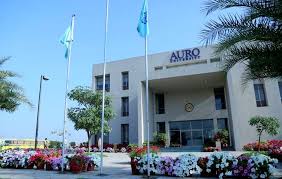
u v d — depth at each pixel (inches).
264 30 301.9
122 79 1243.2
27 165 541.0
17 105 668.1
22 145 1417.3
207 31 329.7
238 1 310.0
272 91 904.3
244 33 310.2
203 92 1147.3
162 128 1167.0
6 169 531.2
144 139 1016.2
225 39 323.0
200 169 375.6
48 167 517.7
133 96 1192.2
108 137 1194.6
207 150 919.0
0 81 645.9
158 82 1056.2
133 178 377.4
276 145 622.5
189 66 971.9
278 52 298.0
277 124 766.5
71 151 858.8
